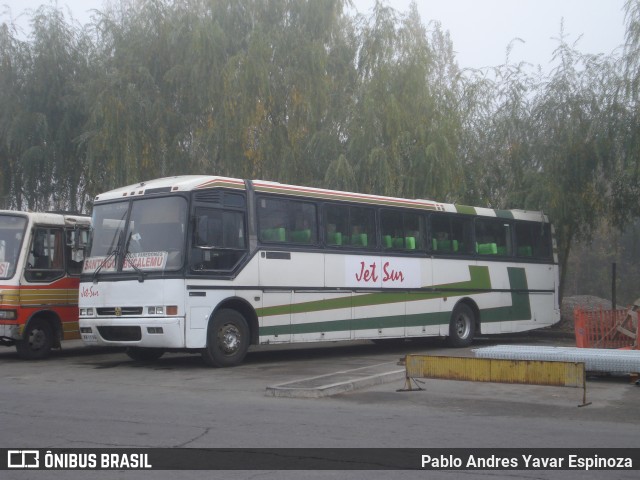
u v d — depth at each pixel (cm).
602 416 979
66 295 1730
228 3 2334
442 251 1941
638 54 2138
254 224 1544
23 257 1648
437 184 2295
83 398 1123
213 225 1473
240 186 1531
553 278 2241
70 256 1750
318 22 2353
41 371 1486
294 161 2272
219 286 1470
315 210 1661
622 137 2145
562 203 2238
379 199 1800
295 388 1135
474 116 2506
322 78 2294
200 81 2256
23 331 1634
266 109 2238
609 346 1673
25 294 1644
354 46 2405
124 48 2309
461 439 834
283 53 2283
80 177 2506
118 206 1538
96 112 2203
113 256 1507
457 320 1970
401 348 2011
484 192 2488
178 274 1416
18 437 838
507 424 923
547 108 2311
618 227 2425
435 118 2359
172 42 2308
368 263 1750
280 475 688
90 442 815
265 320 1546
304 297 1616
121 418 952
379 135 2284
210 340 1470
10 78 2427
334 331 1667
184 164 2320
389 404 1070
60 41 2470
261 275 1540
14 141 2397
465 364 1136
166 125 2303
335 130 2333
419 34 2411
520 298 2133
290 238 1608
